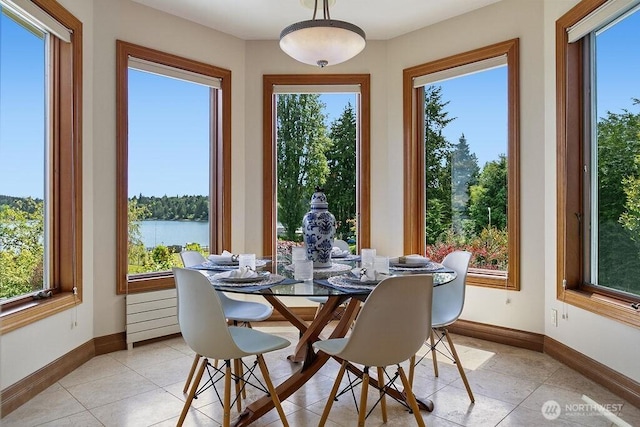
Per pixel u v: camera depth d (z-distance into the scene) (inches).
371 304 63.4
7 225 94.0
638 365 85.5
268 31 148.1
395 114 152.2
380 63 154.2
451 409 84.8
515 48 124.0
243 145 155.0
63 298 103.4
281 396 81.4
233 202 152.3
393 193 152.7
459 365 89.8
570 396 90.4
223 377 94.7
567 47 109.3
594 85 105.0
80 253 111.3
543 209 119.1
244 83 155.2
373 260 82.7
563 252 110.0
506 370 105.5
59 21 103.8
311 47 96.7
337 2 126.6
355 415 82.7
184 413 73.1
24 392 88.1
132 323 123.3
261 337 80.7
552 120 115.3
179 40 137.0
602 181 103.0
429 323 69.9
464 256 97.2
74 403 87.7
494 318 129.1
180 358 115.5
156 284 130.3
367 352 65.6
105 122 120.6
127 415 82.7
